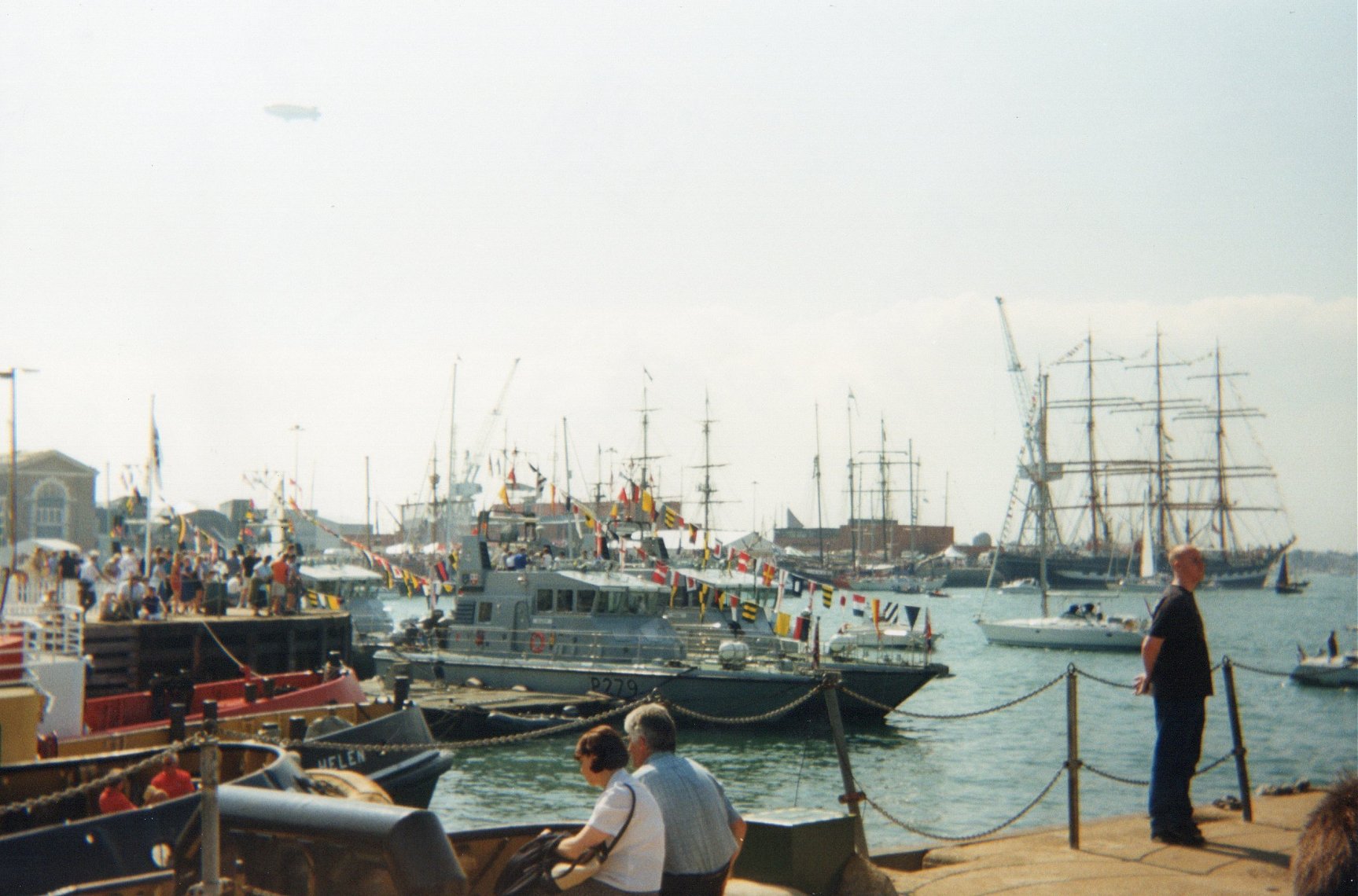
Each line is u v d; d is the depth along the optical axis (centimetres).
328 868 486
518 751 3053
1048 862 932
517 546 4022
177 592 3397
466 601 3859
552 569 3791
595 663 3550
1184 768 996
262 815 506
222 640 3095
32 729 1249
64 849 751
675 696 3400
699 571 4134
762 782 2744
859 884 816
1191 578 1009
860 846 851
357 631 5294
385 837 465
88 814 936
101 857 759
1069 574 14212
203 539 4684
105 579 3203
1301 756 3244
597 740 603
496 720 3153
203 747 525
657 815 583
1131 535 14275
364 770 1677
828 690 890
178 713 1494
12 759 1227
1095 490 14312
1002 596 14238
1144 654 1004
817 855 807
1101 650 6994
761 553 5866
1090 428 13388
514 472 4122
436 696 3478
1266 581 17050
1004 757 3106
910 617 3278
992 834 1055
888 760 3042
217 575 3434
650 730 635
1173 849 970
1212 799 2520
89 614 3167
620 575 3688
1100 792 2642
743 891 754
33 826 912
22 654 1636
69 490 7962
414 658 3844
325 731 1711
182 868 540
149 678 2923
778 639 3850
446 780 2703
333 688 2156
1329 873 249
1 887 727
